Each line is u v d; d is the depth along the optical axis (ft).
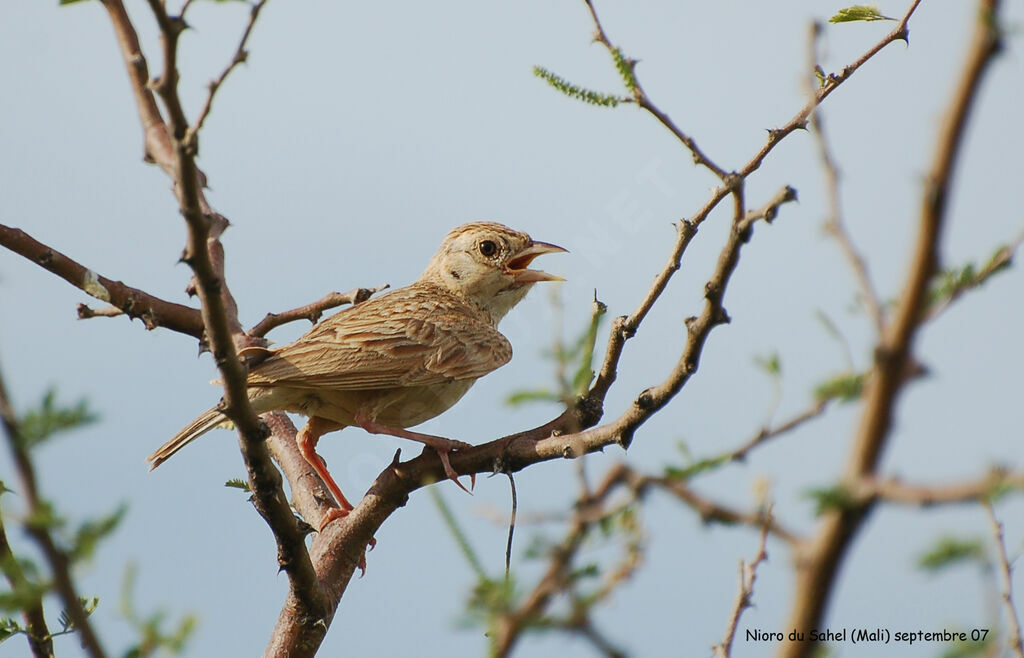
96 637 20.42
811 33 19.47
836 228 16.49
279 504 34.60
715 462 19.02
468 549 20.38
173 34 24.38
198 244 27.50
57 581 20.33
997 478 13.42
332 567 40.27
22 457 20.63
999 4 12.58
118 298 43.75
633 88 26.61
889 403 13.57
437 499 20.62
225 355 29.84
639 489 17.48
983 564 15.79
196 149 25.85
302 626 38.22
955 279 17.15
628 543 17.98
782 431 19.04
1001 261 17.11
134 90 43.37
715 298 27.27
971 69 12.70
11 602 20.20
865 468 13.78
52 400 21.02
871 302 14.51
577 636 17.61
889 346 13.47
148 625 21.70
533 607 17.74
